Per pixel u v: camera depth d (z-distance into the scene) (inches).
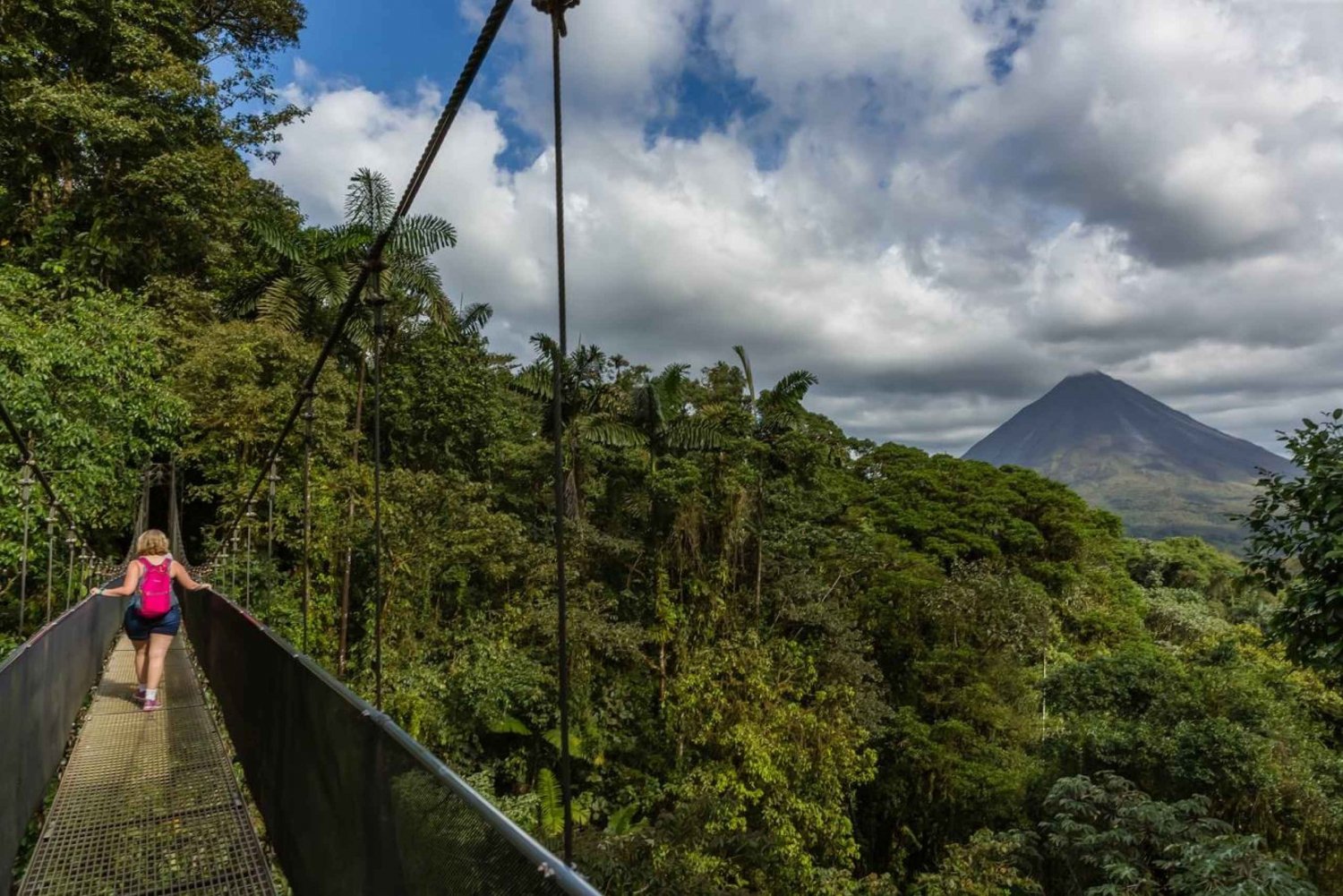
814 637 749.9
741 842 473.1
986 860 464.8
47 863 109.8
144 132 593.3
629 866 342.0
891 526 1087.6
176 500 638.5
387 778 55.8
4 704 94.3
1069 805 372.5
